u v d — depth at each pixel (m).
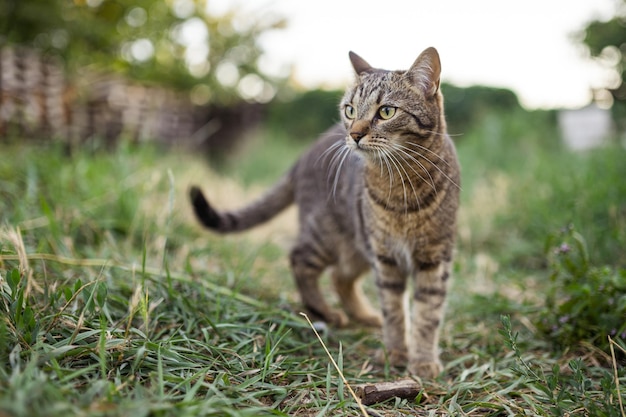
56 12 6.96
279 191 3.98
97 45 7.77
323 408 1.98
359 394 2.19
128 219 4.17
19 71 5.62
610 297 2.73
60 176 4.35
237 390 1.96
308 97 11.89
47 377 1.65
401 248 2.96
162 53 9.26
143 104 7.59
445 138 3.04
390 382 2.31
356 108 3.03
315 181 3.61
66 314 2.21
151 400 1.68
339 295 3.72
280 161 9.59
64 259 2.98
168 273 2.72
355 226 3.27
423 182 2.84
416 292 2.94
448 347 3.05
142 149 5.46
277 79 11.02
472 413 2.15
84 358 1.97
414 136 2.87
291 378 2.29
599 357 2.64
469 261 4.62
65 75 6.39
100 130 6.85
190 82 9.51
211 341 2.46
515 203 5.67
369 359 2.83
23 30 7.01
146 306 2.29
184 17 9.15
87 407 1.55
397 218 2.88
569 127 9.09
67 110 6.39
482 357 2.80
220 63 10.12
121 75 7.84
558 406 2.03
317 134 11.82
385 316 3.02
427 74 2.92
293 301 3.66
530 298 3.65
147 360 2.02
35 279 2.64
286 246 5.23
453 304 3.62
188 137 9.40
